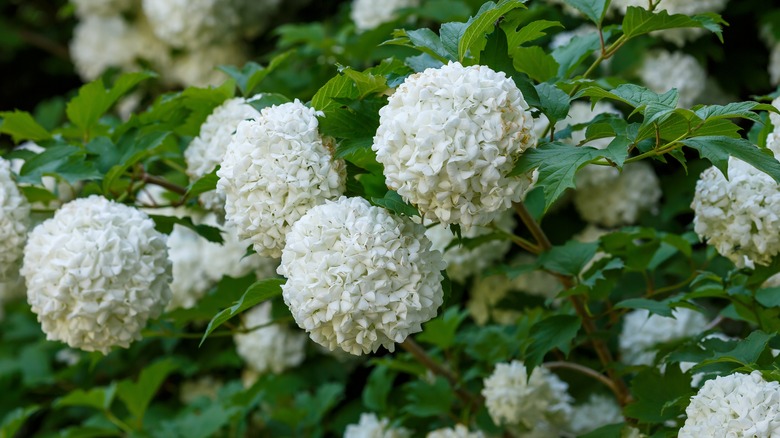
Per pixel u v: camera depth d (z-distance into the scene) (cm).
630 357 123
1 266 101
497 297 130
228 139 104
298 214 91
